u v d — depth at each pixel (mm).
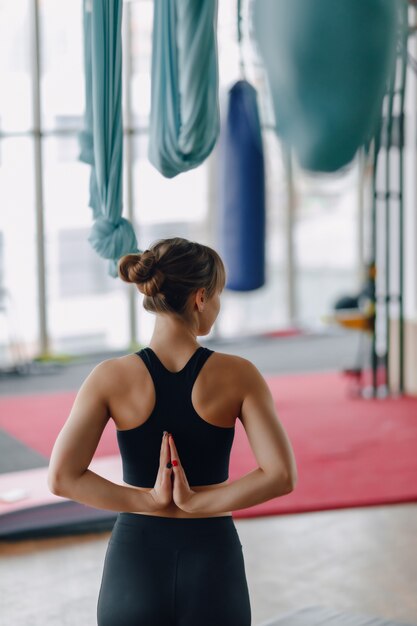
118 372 2326
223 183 4957
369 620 3906
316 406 8266
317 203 12609
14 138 10344
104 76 3346
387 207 8391
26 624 3982
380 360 10172
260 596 4246
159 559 2283
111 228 3418
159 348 2342
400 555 4766
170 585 2277
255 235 5004
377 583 4398
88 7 3471
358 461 6430
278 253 12578
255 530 5125
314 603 4168
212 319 2420
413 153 9773
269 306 12656
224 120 4906
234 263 5055
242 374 2316
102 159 3365
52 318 10984
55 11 10266
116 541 2332
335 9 3010
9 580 4457
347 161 3178
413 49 9344
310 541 4965
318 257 12789
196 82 3420
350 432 7266
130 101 10930
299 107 3105
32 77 10289
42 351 10883
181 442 2279
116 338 11406
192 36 3398
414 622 3959
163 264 2332
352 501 5543
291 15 3062
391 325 8945
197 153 3555
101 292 11219
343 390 9008
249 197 4895
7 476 5566
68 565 4648
